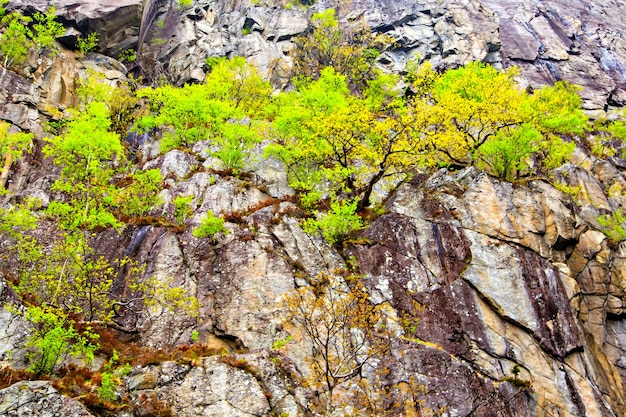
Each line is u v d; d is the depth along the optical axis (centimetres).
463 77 4044
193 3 7650
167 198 3181
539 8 8806
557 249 3062
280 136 3719
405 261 2688
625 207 3928
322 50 6369
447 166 3584
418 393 2069
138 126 4553
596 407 2331
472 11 7631
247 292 2442
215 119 3928
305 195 3172
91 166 2948
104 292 2231
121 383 1759
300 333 2258
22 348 1814
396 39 7025
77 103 5162
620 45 8494
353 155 3206
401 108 3850
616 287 3088
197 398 1764
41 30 5316
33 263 2367
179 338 2289
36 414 1509
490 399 2144
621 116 6144
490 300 2562
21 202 3114
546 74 7225
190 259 2630
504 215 2922
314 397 1938
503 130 3688
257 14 7338
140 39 6919
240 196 3222
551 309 2608
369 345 2166
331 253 2734
